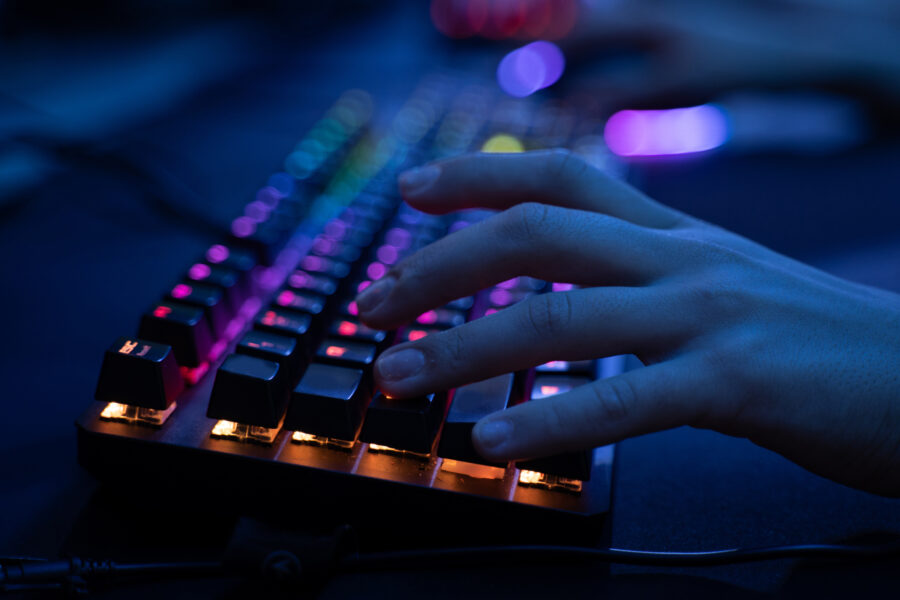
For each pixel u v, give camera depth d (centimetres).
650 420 39
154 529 41
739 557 38
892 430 39
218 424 42
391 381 41
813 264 76
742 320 41
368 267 61
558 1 129
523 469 40
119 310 61
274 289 58
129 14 126
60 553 36
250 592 37
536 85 121
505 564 39
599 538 40
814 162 109
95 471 42
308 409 40
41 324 58
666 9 128
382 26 157
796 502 45
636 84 120
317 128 88
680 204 93
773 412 39
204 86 112
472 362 41
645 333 41
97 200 80
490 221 46
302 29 146
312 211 71
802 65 121
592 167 55
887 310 44
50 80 104
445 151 87
